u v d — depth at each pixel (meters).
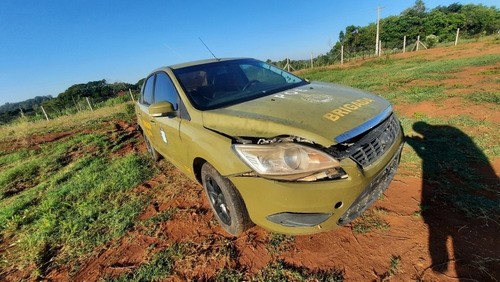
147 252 2.80
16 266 2.93
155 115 2.96
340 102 2.55
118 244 3.01
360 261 2.26
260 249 2.57
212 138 2.48
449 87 7.26
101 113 15.84
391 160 2.32
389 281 2.06
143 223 3.28
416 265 2.14
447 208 2.66
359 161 2.04
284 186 1.99
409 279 2.04
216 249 2.67
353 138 2.10
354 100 2.62
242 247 2.64
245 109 2.62
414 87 7.93
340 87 3.23
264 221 2.23
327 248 2.44
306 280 2.17
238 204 2.45
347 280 2.12
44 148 8.27
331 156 1.95
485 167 3.24
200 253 2.65
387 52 30.27
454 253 2.18
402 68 13.46
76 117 15.75
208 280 2.34
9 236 3.54
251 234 2.78
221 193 2.71
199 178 3.10
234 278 2.30
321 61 29.72
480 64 10.48
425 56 18.59
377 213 2.74
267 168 2.03
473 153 3.56
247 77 3.60
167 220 3.28
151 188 4.20
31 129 13.23
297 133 2.07
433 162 3.49
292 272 2.25
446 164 3.39
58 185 4.97
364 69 16.50
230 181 2.39
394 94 7.29
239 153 2.19
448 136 4.17
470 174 3.13
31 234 3.42
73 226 3.43
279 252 2.49
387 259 2.23
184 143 2.93
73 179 5.08
